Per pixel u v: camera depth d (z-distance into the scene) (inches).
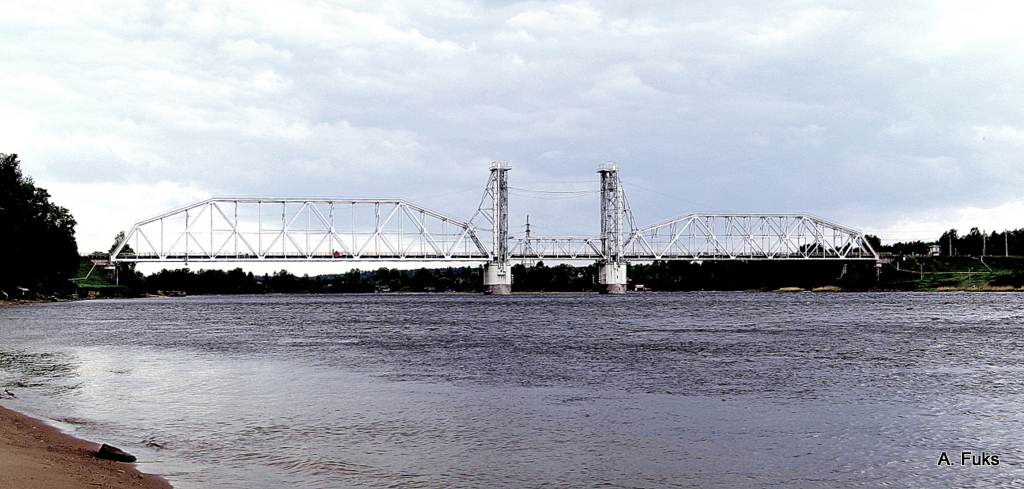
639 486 877.8
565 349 2381.9
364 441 1077.1
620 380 1678.2
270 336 3024.1
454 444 1062.4
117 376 1763.0
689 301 7716.5
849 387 1576.0
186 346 2561.5
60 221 6978.4
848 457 1009.5
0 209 5812.0
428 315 4862.2
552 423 1205.7
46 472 803.4
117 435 1095.6
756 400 1421.0
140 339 2881.4
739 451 1036.5
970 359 2102.6
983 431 1160.8
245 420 1221.7
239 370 1873.8
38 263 6697.8
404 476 903.1
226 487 841.5
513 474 916.0
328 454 999.6
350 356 2199.8
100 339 2883.9
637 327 3457.2
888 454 1024.9
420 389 1547.7
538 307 6181.1
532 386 1587.1
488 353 2266.2
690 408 1333.7
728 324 3681.1
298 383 1637.6
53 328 3580.2
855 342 2628.0
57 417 1232.2
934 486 890.7
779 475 927.0
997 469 955.3
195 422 1202.6
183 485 842.2
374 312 5452.8
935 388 1571.1
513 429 1159.0
